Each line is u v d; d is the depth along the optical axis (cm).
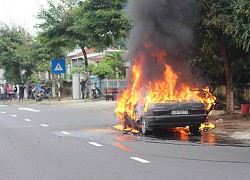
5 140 1332
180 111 1362
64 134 1466
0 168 906
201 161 955
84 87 3609
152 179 783
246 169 866
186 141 1265
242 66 2052
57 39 3291
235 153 1055
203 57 1859
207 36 1720
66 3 3369
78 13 2548
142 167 895
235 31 1523
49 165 931
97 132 1509
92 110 2527
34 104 3322
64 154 1070
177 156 1019
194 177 796
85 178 800
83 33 2589
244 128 1476
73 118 2052
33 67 4347
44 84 4203
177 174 823
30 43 4266
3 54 4212
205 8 1650
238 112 1927
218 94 2270
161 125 1364
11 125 1773
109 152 1090
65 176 820
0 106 3125
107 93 3262
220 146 1169
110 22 2236
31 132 1530
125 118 1622
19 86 3988
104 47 2725
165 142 1250
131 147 1165
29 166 923
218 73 2042
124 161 965
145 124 1395
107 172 849
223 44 1769
